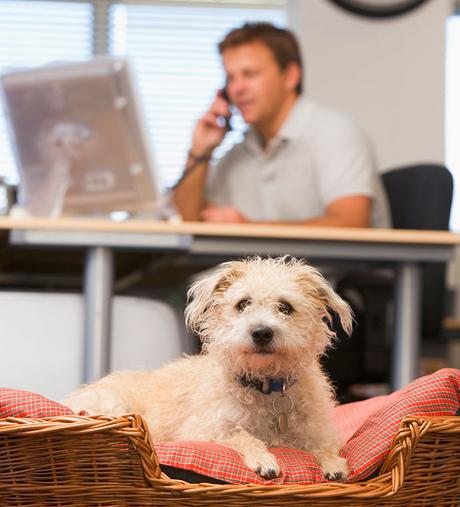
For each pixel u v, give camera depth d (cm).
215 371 229
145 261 403
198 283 238
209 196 470
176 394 241
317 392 225
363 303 372
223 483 193
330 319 239
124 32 629
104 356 301
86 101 335
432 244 312
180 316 334
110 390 245
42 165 344
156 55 630
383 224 423
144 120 343
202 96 629
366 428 211
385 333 371
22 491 186
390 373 359
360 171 420
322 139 437
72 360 308
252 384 221
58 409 195
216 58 633
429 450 193
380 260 318
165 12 632
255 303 225
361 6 601
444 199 400
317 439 219
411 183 413
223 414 221
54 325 308
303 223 382
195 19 633
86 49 627
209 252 309
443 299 396
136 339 317
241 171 466
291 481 196
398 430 192
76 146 340
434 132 607
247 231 303
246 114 445
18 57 623
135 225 299
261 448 203
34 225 296
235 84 442
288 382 221
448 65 630
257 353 213
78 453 184
